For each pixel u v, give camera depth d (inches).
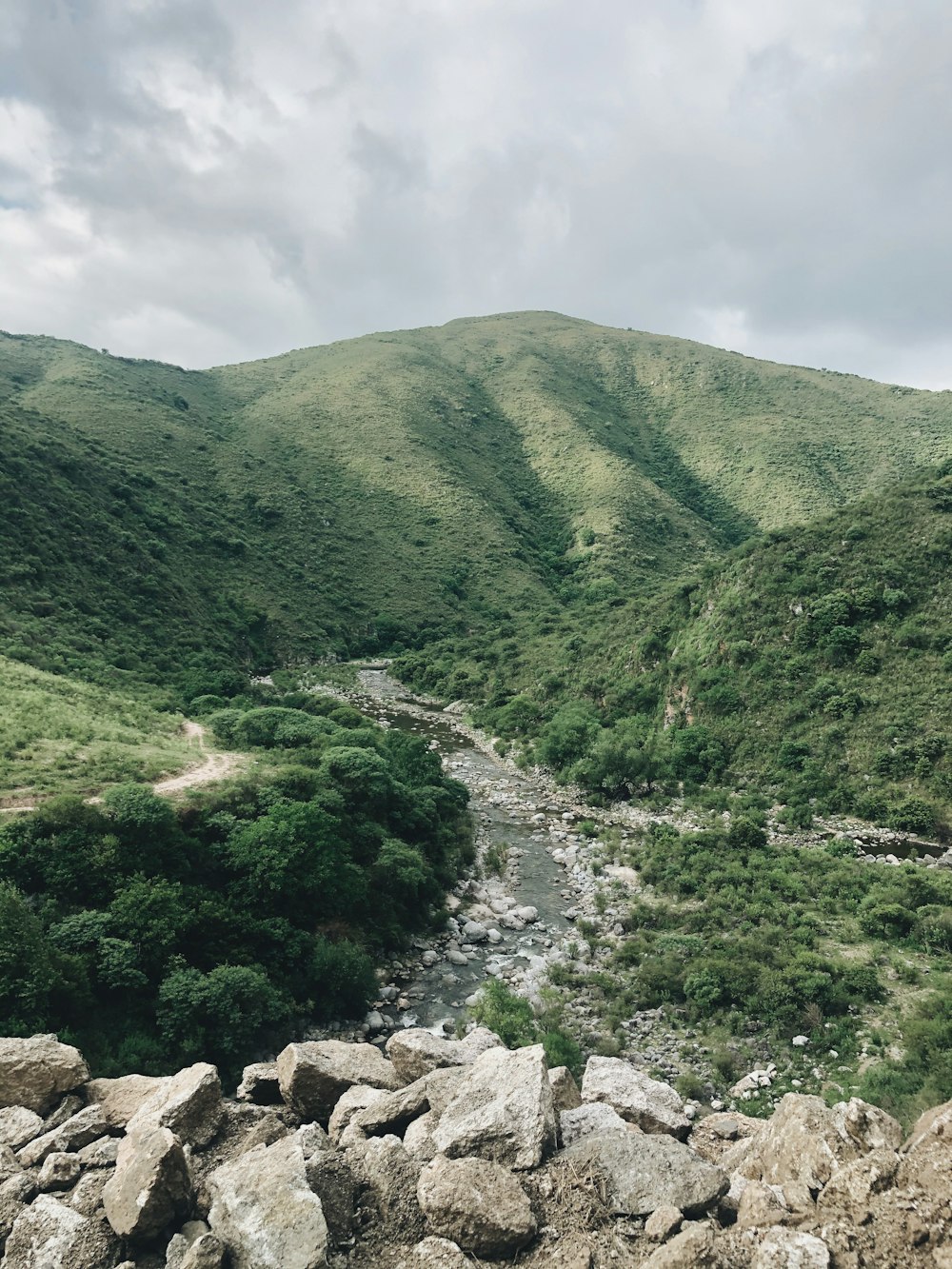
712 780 2049.7
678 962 1083.3
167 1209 300.2
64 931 831.7
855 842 1652.3
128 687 2263.8
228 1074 819.4
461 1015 1002.7
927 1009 904.9
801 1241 258.2
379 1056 471.5
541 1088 360.5
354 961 1003.3
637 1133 351.9
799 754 1974.7
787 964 1027.3
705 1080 847.1
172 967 876.0
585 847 1710.1
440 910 1320.1
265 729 1785.2
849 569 2306.8
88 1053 752.3
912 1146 303.1
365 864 1266.0
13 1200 323.0
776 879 1368.1
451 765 2405.3
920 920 1147.3
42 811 952.9
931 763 1793.8
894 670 2036.2
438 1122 357.7
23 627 2375.7
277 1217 283.9
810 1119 340.8
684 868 1473.9
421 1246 286.7
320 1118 416.8
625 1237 291.0
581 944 1219.9
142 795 1037.8
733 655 2279.8
